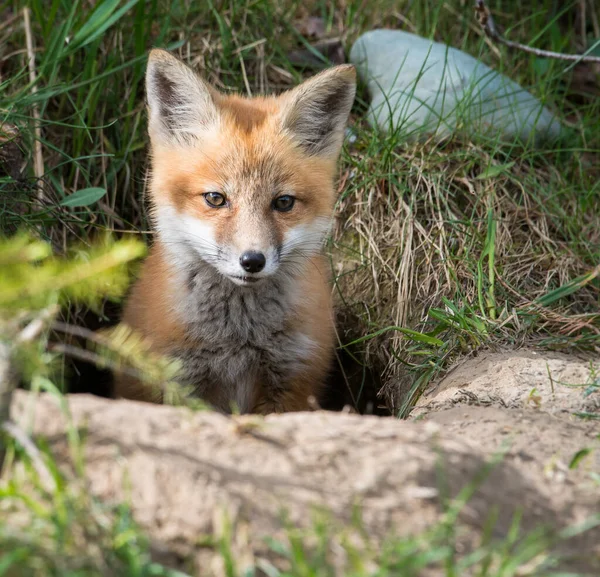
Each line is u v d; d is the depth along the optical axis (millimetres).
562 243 9875
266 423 5105
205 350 8383
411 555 4164
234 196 7812
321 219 8453
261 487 4457
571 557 4512
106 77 10484
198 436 4855
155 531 4203
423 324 9352
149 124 8375
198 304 8227
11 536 3908
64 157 10352
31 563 3844
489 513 4672
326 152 8625
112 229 9594
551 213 10352
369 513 4438
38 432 4660
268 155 7973
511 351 8141
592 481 5160
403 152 10727
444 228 10016
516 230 10125
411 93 10320
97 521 4094
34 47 10750
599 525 4781
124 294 9859
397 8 12852
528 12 13281
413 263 9781
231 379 8602
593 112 11852
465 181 10367
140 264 9617
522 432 5828
